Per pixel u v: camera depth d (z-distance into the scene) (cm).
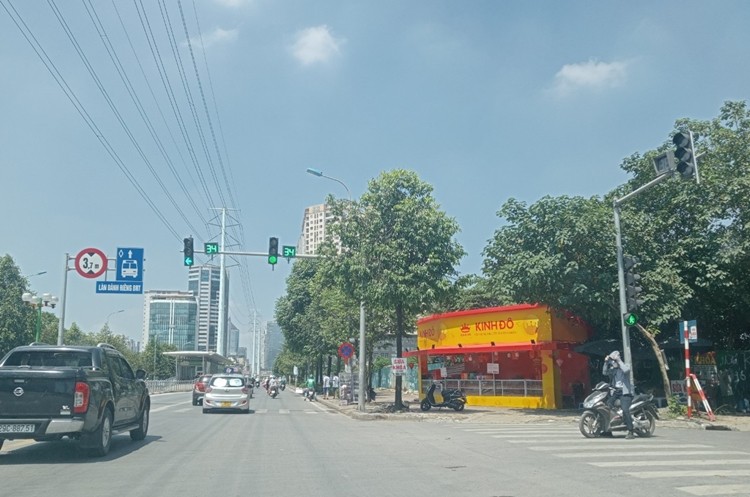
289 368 10138
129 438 1602
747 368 2469
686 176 1557
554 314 2836
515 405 3006
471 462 1152
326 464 1136
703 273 2394
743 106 2381
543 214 2372
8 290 4788
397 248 2472
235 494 866
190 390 7419
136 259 2602
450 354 3391
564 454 1255
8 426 1120
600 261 2345
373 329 3406
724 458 1191
